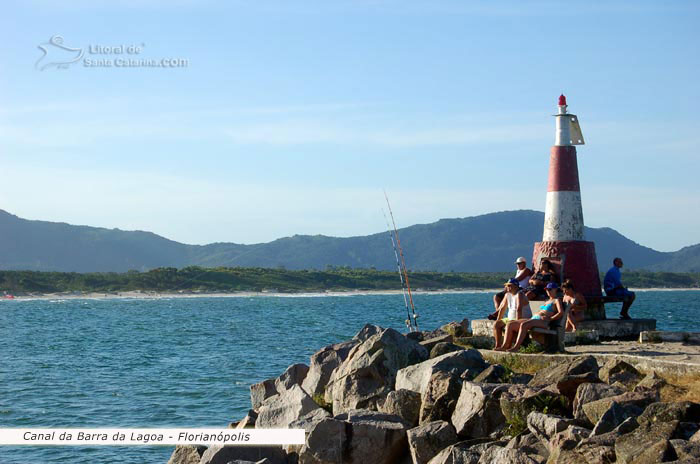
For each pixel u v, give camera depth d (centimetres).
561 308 1591
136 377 3672
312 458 1289
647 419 1045
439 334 1920
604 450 985
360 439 1291
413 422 1387
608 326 1919
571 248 2036
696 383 1236
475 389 1287
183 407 2825
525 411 1209
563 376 1291
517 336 1611
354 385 1559
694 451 923
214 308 13462
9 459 2125
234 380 3488
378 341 1596
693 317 8025
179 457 1479
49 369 4075
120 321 9388
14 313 12131
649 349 1625
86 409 2809
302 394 1519
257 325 7975
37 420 2622
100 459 2120
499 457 1087
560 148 2086
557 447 1030
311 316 9900
